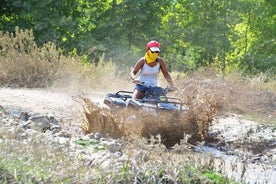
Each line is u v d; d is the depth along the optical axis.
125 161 7.44
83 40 35.12
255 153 13.69
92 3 37.84
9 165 6.60
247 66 43.44
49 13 35.34
